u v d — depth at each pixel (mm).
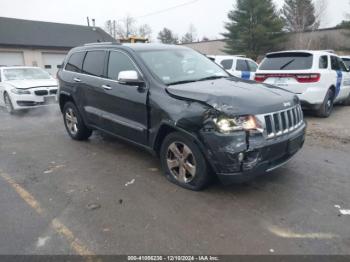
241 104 3195
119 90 4410
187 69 4465
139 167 4508
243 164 3139
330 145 5367
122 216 3166
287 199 3434
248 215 3121
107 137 6238
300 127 3789
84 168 4527
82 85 5309
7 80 9516
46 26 30656
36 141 6109
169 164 3879
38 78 10047
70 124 6121
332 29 34031
